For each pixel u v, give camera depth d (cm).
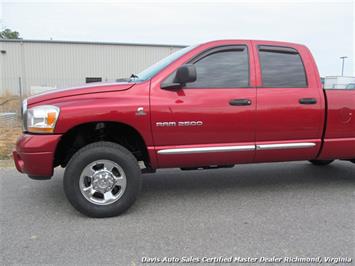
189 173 582
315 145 448
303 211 407
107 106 374
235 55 422
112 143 388
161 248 315
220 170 603
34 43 3338
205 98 402
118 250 311
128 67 3566
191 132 402
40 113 365
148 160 408
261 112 420
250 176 564
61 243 324
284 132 433
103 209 382
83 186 380
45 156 366
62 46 3397
